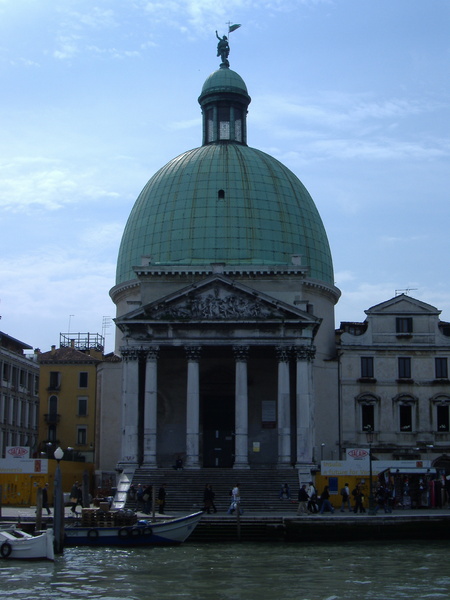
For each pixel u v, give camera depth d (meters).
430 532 57.69
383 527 56.84
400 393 86.75
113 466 88.38
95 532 51.16
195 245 88.06
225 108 99.00
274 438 82.12
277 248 88.75
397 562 45.72
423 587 37.66
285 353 75.44
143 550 50.16
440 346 87.56
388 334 88.00
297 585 38.12
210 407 84.00
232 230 88.31
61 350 116.44
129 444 75.12
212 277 76.12
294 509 66.19
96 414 94.06
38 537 45.53
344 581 39.28
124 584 38.28
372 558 47.41
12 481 73.38
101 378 90.88
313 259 91.88
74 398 113.06
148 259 86.00
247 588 37.28
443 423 86.56
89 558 46.53
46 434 112.81
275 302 75.56
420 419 86.56
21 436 107.12
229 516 57.53
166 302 76.06
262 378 83.12
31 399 110.88
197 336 75.88
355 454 69.75
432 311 88.25
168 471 71.75
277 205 90.81
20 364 107.12
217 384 83.62
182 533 52.88
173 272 83.75
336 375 87.38
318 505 66.94
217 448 83.12
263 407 82.50
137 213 94.62
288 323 75.38
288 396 75.06
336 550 51.12
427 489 70.69
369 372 87.44
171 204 90.81
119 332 95.12
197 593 36.06
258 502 67.06
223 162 92.19
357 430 86.19
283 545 53.84
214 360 83.75
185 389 82.81
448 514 60.50
